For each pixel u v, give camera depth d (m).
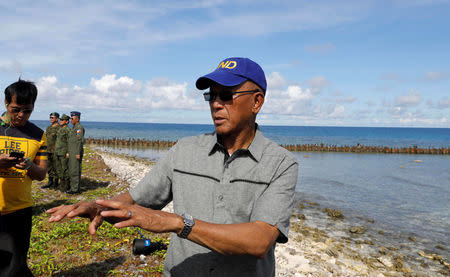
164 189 1.47
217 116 1.35
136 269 4.52
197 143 1.44
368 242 7.92
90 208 1.12
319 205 11.86
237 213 1.30
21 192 2.70
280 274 5.10
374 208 11.50
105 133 91.94
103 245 5.24
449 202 12.55
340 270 5.84
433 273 6.25
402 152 43.25
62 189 9.27
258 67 1.39
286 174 1.29
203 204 1.32
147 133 98.19
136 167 18.77
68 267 4.43
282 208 1.20
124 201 1.38
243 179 1.29
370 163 28.42
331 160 31.02
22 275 1.92
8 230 2.63
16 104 2.68
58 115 9.91
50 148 9.59
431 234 8.70
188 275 1.32
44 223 6.08
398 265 6.48
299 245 7.17
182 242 1.37
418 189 15.35
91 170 14.83
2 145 2.71
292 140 77.25
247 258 1.30
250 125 1.41
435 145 68.19
